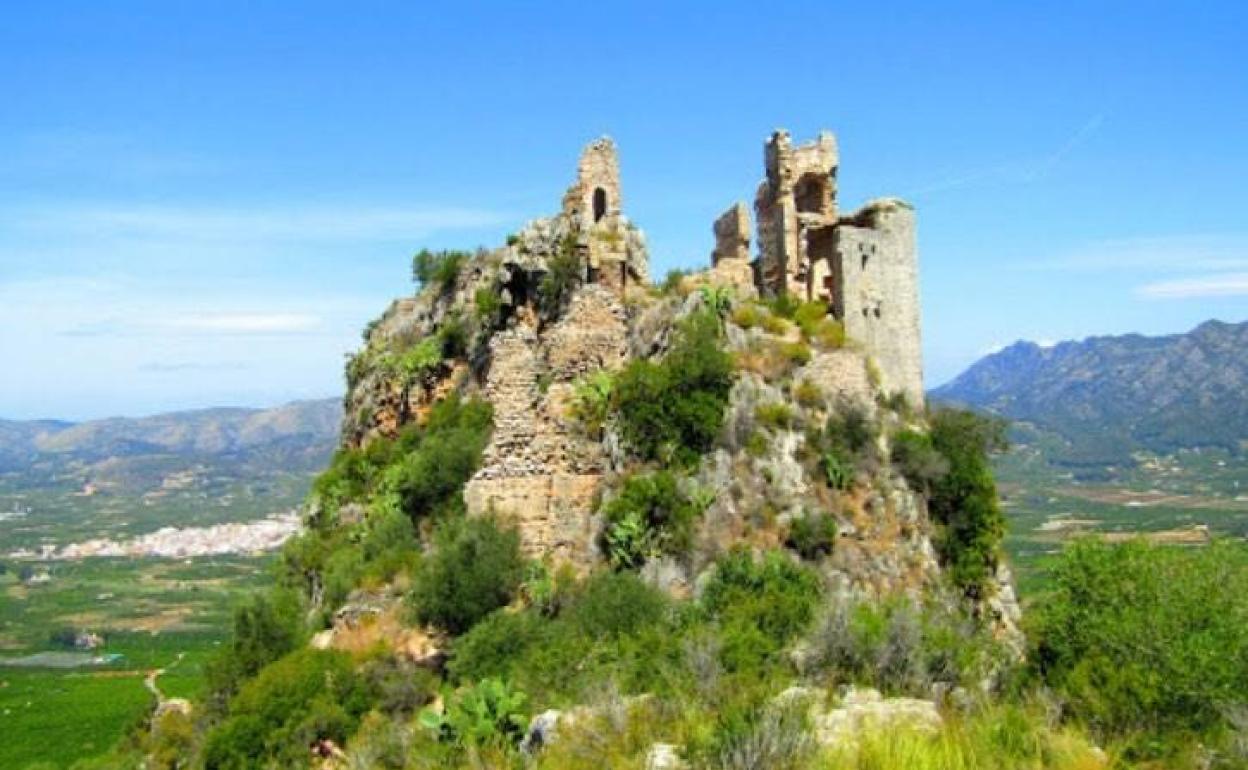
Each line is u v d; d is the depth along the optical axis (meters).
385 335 75.56
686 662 27.03
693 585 43.50
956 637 29.08
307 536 64.31
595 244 59.31
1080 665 26.61
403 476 55.84
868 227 60.88
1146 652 27.95
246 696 39.28
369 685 39.28
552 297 58.81
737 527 46.56
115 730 139.75
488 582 41.91
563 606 41.50
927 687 25.56
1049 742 21.00
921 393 60.22
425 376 66.38
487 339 62.16
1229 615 29.45
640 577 43.25
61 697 163.00
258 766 36.88
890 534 49.78
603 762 21.64
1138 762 21.69
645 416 48.50
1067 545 36.59
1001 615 51.75
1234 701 24.20
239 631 49.88
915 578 48.81
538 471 45.38
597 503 46.41
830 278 61.69
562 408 50.16
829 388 53.47
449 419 60.06
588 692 26.77
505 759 25.39
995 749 20.53
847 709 22.59
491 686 29.52
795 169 63.59
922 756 19.23
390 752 29.55
